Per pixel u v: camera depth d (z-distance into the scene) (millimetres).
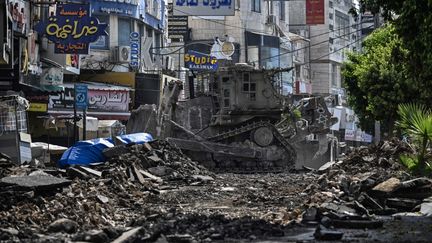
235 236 21188
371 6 31734
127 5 86062
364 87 74062
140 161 48156
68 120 64188
